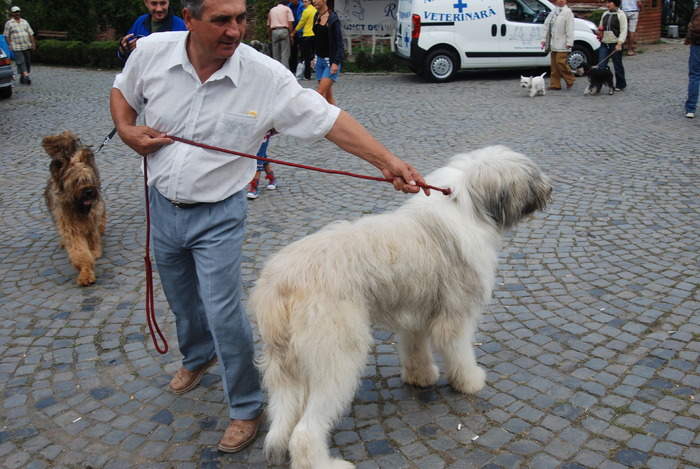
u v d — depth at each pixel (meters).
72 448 3.17
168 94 2.70
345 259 2.77
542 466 2.92
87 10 23.23
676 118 9.99
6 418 3.41
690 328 4.04
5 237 6.11
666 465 2.88
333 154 8.66
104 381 3.75
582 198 6.50
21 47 16.34
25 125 11.21
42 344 4.17
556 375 3.64
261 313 2.78
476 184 3.07
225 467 3.02
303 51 16.16
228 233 2.90
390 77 16.36
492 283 3.24
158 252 3.09
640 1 20.20
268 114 2.78
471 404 3.42
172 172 2.76
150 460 3.08
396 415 3.36
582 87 13.62
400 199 6.73
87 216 5.27
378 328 3.04
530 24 14.70
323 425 2.75
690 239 5.40
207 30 2.46
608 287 4.65
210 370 3.83
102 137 10.16
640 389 3.46
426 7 14.54
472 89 13.74
